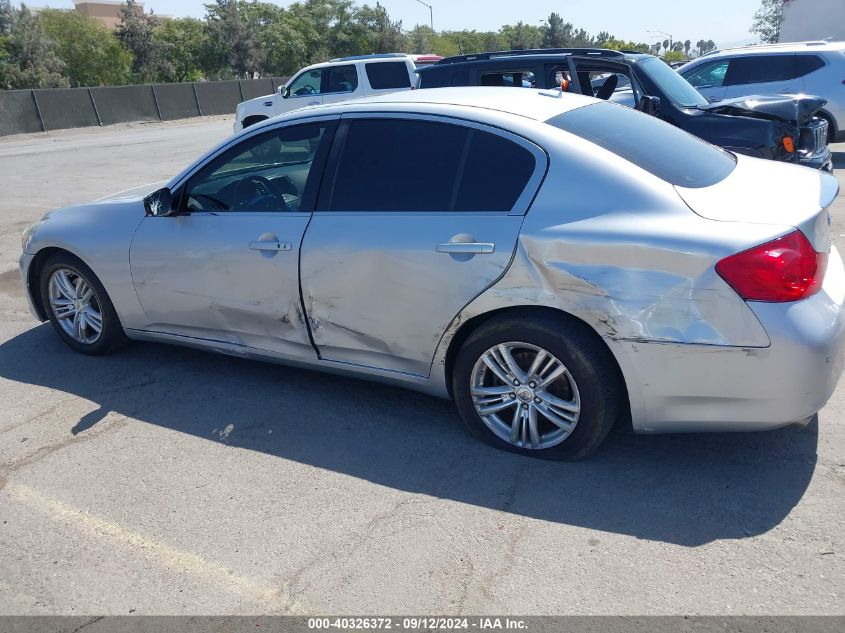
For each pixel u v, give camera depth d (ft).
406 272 11.60
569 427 11.08
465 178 11.48
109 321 15.67
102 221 15.10
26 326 18.53
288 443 12.44
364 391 14.20
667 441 11.90
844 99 36.83
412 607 8.63
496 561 9.32
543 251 10.52
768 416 9.83
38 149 73.41
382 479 11.27
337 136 12.70
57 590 9.20
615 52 27.66
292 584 9.11
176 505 10.82
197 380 14.99
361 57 51.21
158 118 113.39
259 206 13.38
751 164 12.51
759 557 9.14
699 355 9.80
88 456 12.28
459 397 11.93
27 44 152.15
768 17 173.58
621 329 10.11
